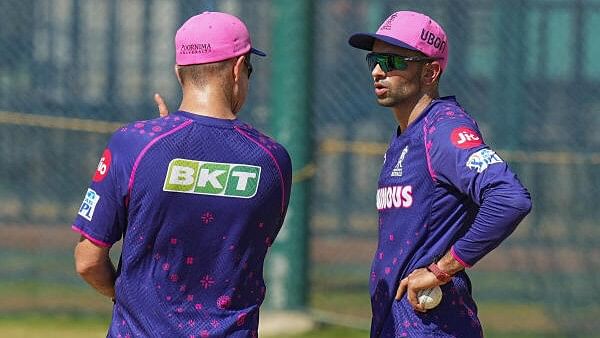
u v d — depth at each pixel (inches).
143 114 1540.4
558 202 1375.5
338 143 1337.4
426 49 657.0
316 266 1505.9
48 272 1445.6
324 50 1475.1
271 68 1314.0
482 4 1424.7
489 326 1299.2
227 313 591.2
